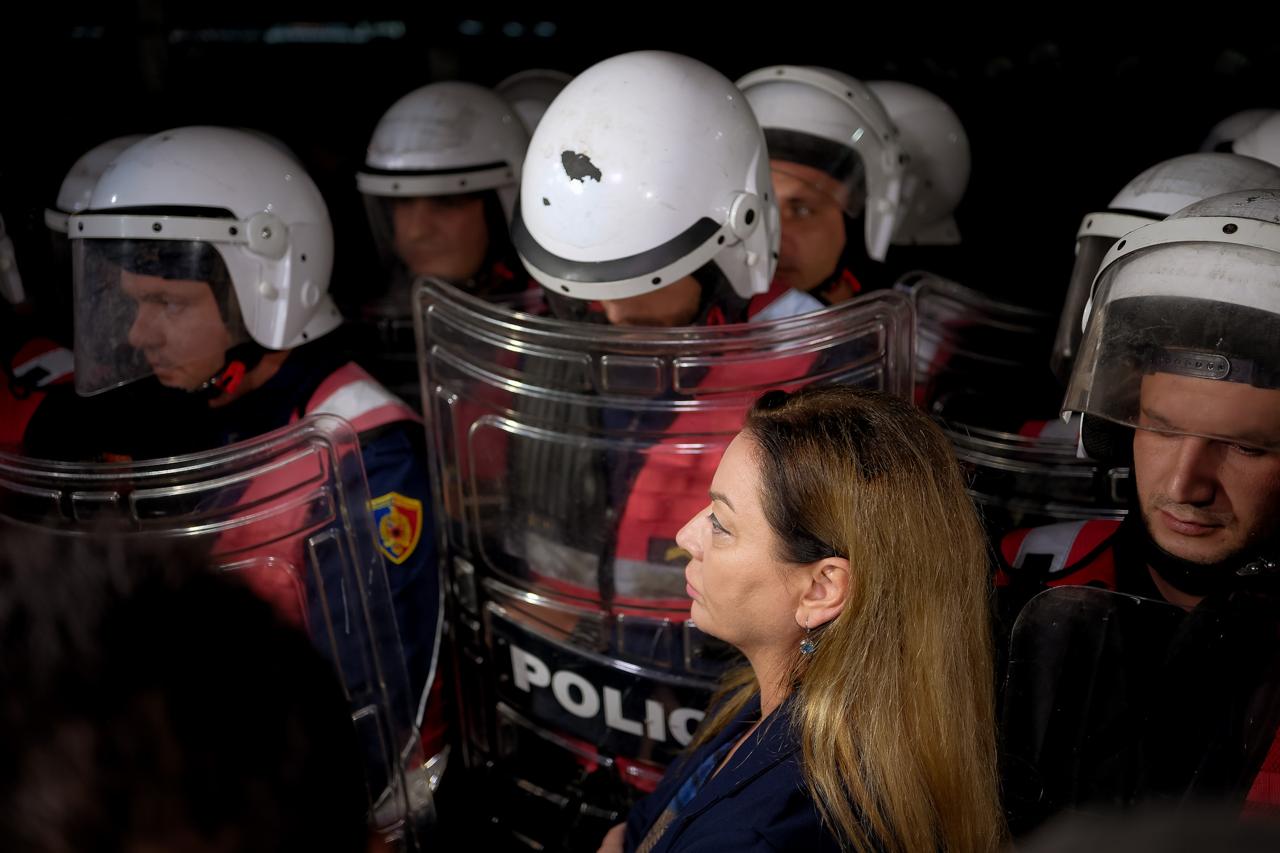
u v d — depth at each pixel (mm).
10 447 2016
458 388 1664
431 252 2627
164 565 512
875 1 5102
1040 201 3982
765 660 1136
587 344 1503
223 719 477
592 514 1589
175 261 1722
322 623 1502
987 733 1043
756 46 5191
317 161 3629
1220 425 1123
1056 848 451
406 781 1630
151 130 3010
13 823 456
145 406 1854
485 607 1769
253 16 4941
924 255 2928
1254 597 1052
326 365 1871
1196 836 425
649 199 1563
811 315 1445
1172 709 1071
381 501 1779
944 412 2219
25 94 3520
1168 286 1160
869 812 969
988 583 1095
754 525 1061
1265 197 1163
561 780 1812
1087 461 1414
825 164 2143
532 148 1657
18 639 477
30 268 2174
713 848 981
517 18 5199
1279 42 4000
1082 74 4469
